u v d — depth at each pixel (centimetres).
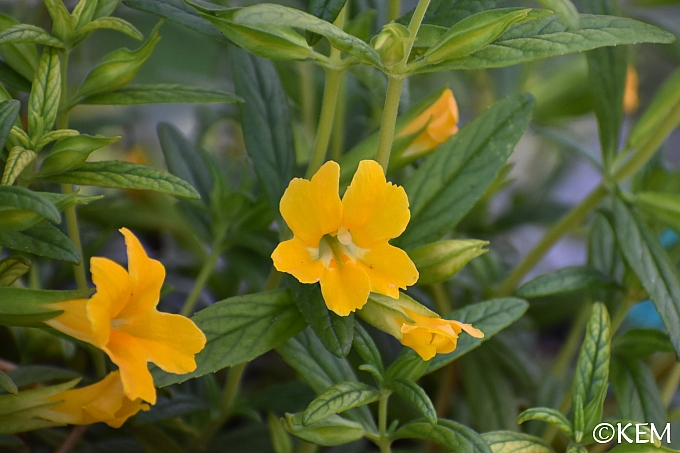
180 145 53
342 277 42
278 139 47
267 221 51
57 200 41
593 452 51
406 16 45
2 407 42
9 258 43
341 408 42
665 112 49
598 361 44
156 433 48
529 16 42
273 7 40
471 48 42
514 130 46
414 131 47
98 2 44
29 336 49
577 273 49
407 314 42
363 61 43
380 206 42
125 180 42
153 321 40
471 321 45
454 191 45
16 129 42
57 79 43
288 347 45
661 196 48
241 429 51
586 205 51
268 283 47
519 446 44
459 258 44
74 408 42
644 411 47
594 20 43
